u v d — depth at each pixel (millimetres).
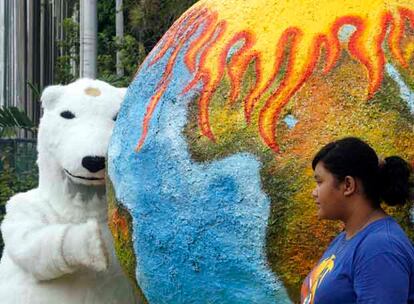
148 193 4086
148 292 4270
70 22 16688
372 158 3070
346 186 3066
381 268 2881
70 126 5551
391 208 3652
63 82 16047
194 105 4031
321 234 3664
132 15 14984
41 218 5613
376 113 3736
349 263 2982
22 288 5660
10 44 23297
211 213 3840
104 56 14766
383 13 3988
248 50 4027
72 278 5590
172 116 4090
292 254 3717
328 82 3820
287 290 3754
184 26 4484
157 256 4078
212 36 4215
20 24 21922
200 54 4172
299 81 3857
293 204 3695
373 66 3836
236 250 3805
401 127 3721
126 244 4328
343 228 3625
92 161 5332
